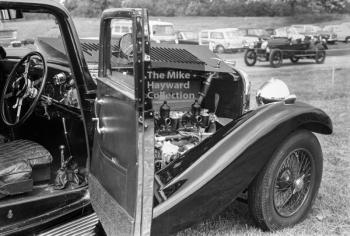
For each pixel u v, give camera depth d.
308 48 16.11
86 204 2.53
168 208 2.30
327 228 2.93
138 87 1.92
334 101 8.35
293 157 2.85
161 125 3.21
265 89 3.10
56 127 2.83
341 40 18.39
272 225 2.82
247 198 2.87
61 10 2.42
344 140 5.18
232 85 3.49
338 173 3.97
